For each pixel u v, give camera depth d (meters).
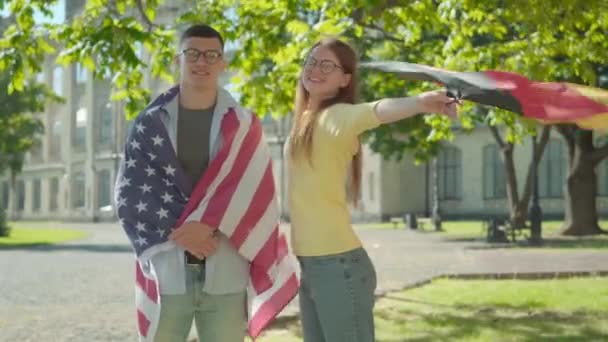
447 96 2.89
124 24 7.44
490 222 22.88
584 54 8.22
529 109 2.62
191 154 3.68
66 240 28.19
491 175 47.28
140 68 8.30
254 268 3.74
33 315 8.98
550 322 7.71
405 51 11.45
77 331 7.82
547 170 45.38
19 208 71.19
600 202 42.50
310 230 3.53
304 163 3.54
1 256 19.41
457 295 9.99
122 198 3.64
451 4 7.70
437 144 27.52
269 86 9.14
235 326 3.74
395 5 7.75
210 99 3.72
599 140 38.53
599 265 14.09
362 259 3.59
